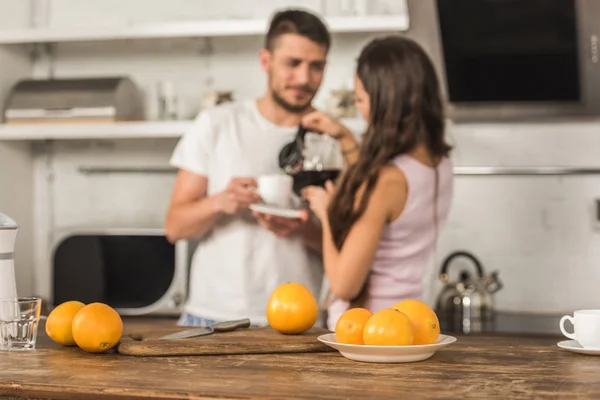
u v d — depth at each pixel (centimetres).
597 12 299
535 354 144
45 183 373
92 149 371
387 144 211
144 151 368
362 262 206
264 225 255
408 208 211
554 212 336
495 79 317
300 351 147
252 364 134
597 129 334
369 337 137
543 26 304
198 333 157
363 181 208
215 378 122
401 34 343
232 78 360
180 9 365
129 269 326
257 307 260
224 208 253
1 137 339
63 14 372
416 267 219
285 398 108
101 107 333
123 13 369
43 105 338
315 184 252
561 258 336
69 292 331
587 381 120
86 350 146
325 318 277
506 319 311
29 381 121
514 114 326
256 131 267
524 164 338
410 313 142
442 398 108
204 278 268
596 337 142
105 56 370
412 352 133
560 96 316
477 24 307
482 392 112
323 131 257
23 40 340
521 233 339
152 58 366
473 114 330
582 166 335
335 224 212
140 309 324
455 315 308
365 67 218
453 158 343
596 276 333
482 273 319
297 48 259
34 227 372
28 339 151
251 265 262
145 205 367
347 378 122
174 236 269
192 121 327
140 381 120
